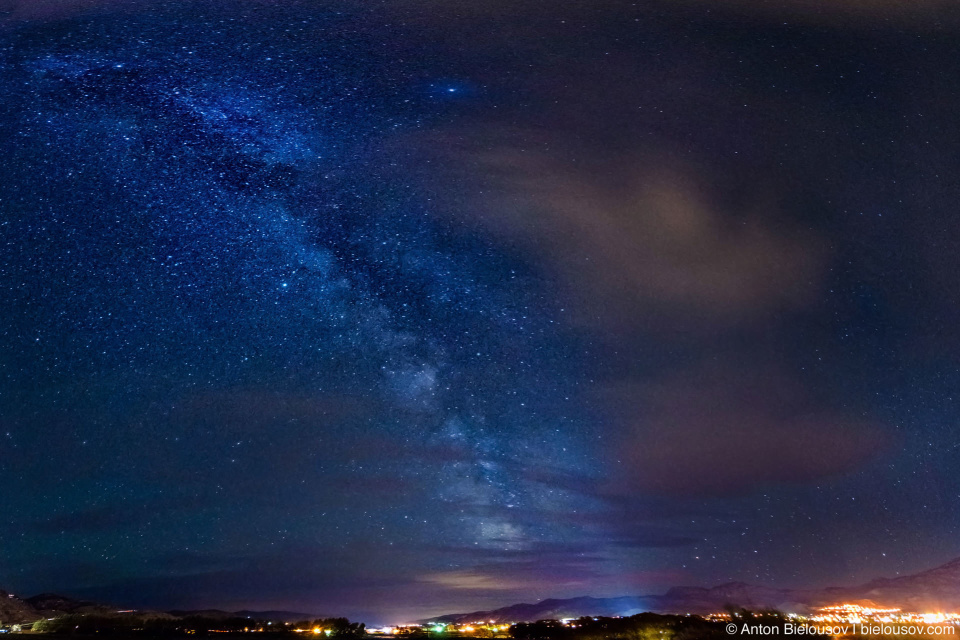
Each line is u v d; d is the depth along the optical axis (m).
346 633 27.92
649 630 25.61
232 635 27.50
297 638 28.02
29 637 26.78
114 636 27.36
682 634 24.72
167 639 27.77
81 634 27.53
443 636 27.84
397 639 27.38
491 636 26.67
